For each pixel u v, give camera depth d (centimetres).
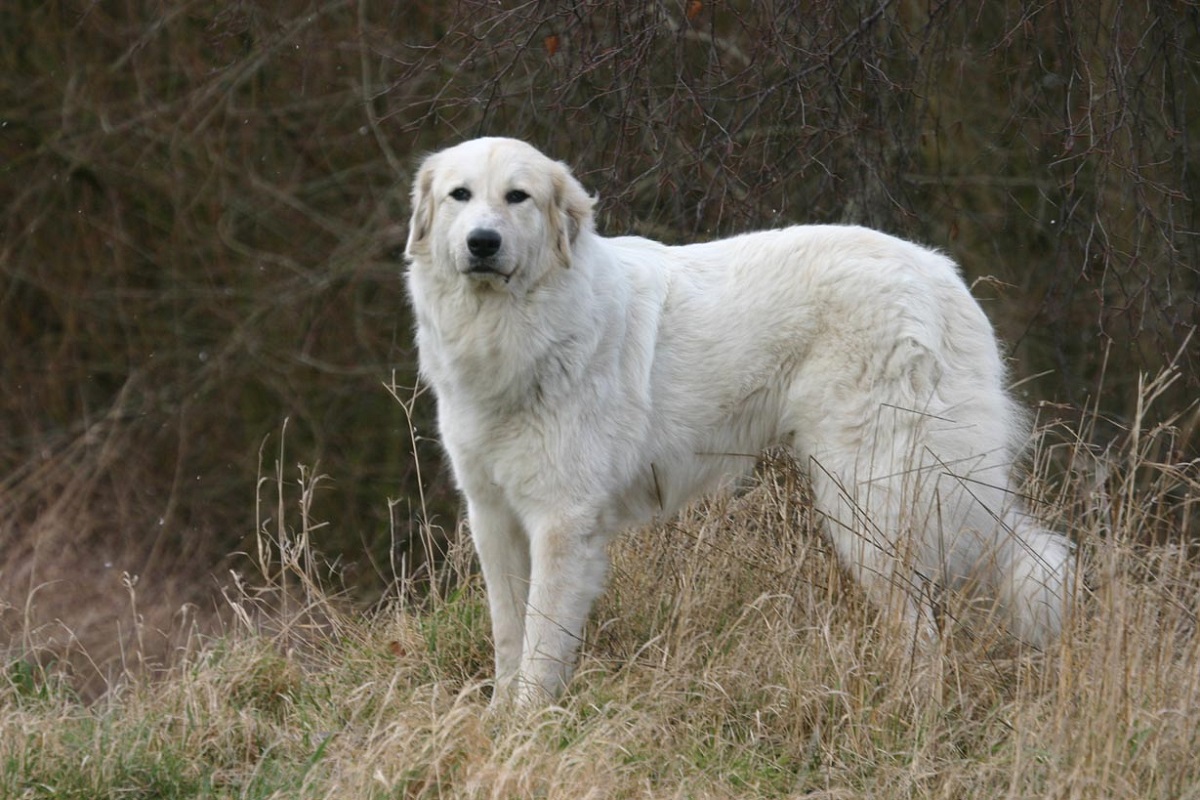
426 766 674
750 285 859
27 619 1004
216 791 702
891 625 783
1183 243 1213
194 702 767
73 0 1827
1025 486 909
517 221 796
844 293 836
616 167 1116
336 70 1723
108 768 685
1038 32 1128
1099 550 741
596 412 821
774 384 859
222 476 1741
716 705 785
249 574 1611
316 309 1773
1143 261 1117
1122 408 1515
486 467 837
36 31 1833
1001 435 853
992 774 687
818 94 1092
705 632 853
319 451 1703
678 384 854
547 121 1266
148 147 1791
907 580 789
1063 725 682
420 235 844
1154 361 1379
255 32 1656
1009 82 1261
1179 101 1165
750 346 853
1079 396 1403
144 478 1738
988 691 764
